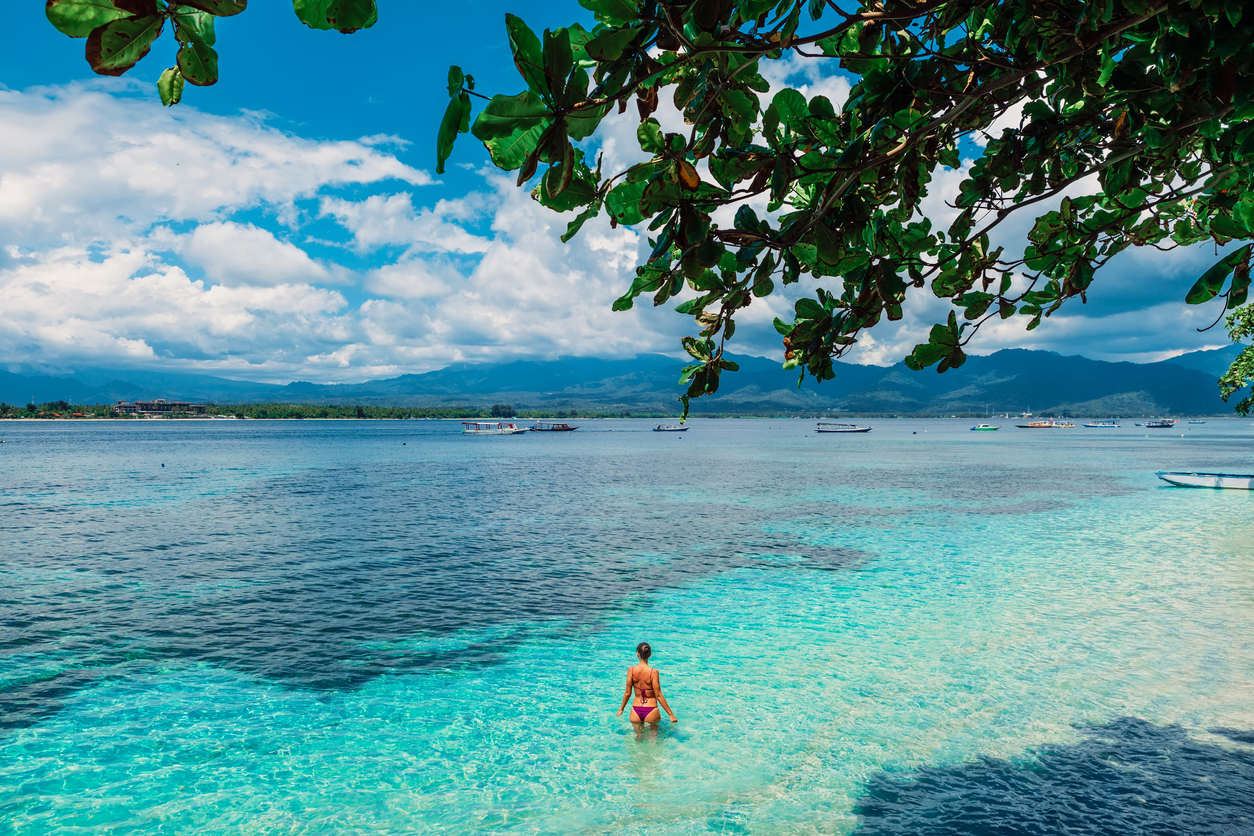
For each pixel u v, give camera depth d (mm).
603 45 1326
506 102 1185
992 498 45875
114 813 9930
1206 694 13758
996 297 2979
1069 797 10266
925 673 15062
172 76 1211
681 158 1787
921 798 10266
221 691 14281
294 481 58062
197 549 29281
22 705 13555
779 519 37344
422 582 23516
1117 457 89750
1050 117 2580
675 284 1964
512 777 10906
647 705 12602
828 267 2271
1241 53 1777
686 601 21078
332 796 10367
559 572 24953
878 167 2197
